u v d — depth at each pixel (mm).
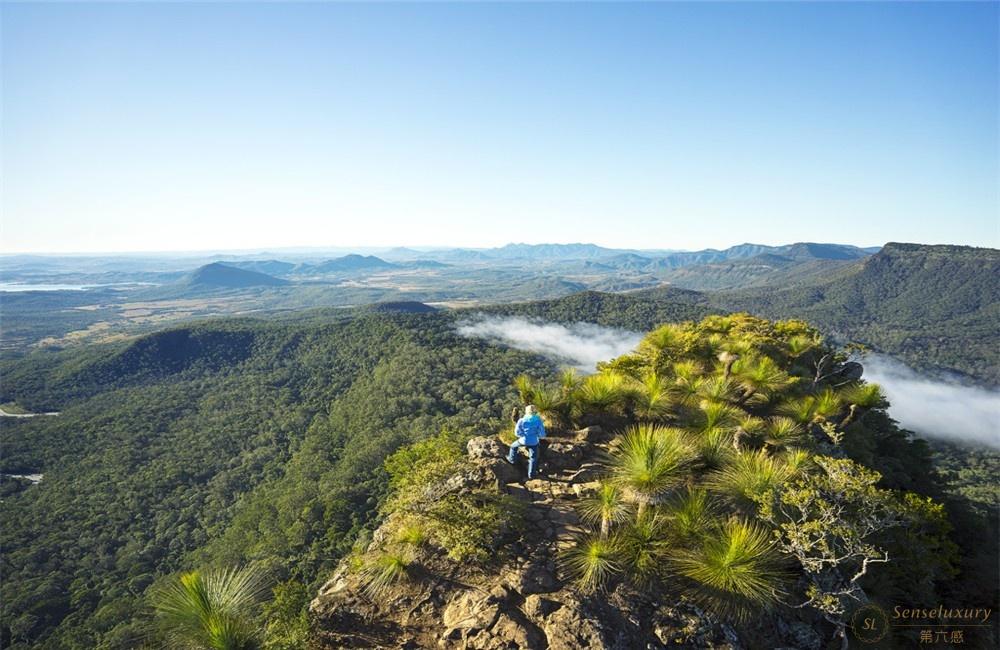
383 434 93438
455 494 7875
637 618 5688
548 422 10445
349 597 6426
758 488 7176
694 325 17594
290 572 54000
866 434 12914
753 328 17578
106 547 77812
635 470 7023
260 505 79000
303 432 117438
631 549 6367
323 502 69812
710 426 9477
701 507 6746
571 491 8172
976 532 11883
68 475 103375
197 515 86812
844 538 6340
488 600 6012
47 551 75500
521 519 7352
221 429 123188
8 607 61812
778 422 9891
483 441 9734
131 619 51750
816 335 17719
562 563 6512
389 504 8469
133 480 98875
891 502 6957
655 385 10875
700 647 5480
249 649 5285
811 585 6441
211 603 5410
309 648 5629
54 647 52125
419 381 120562
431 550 6980
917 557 8133
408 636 5793
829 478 7070
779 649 5738
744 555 5992
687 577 6168
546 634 5492
